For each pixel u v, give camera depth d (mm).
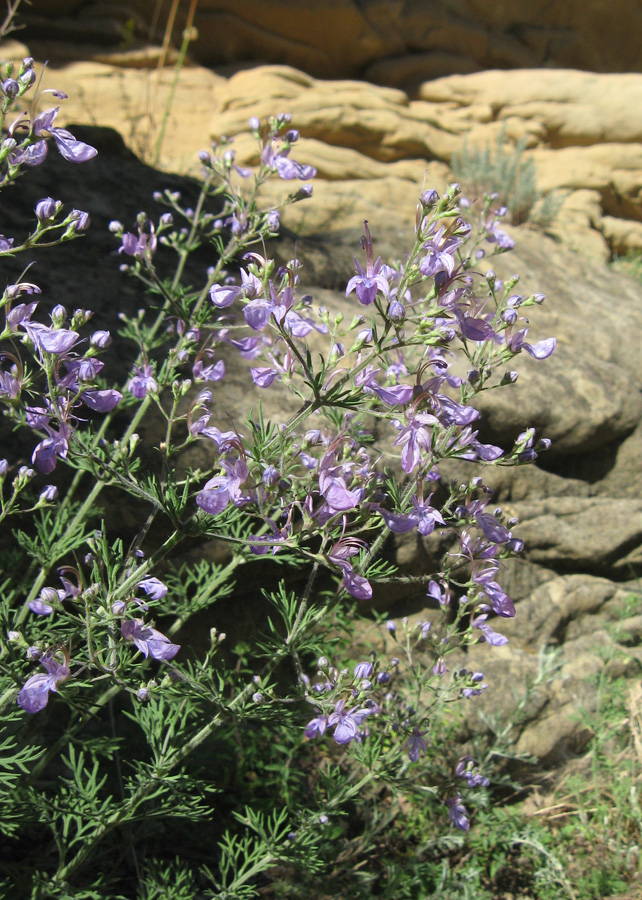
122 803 480
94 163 809
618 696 722
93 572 419
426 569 683
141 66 1709
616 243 1653
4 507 424
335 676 456
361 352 412
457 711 656
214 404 623
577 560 785
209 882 561
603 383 846
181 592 560
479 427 752
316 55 1812
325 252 889
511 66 1931
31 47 1625
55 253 693
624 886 594
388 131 1605
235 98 1614
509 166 1488
